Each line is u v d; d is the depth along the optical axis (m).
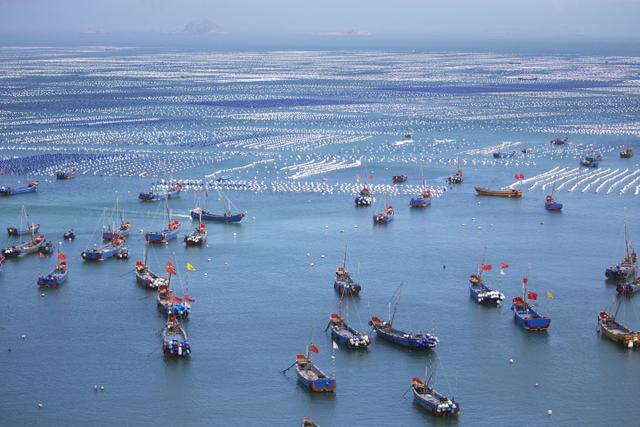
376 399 142.12
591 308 180.50
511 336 165.88
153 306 180.12
